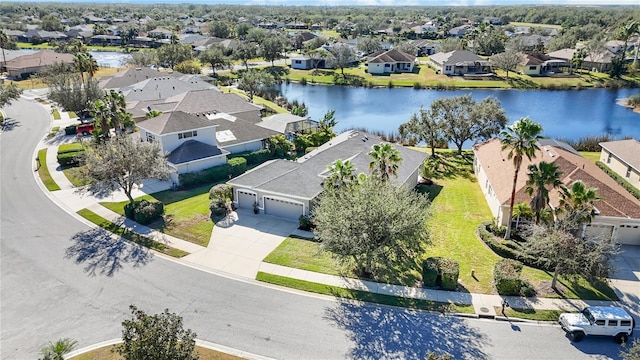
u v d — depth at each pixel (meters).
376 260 27.12
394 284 28.89
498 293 27.95
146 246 33.59
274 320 25.30
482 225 36.78
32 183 45.91
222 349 22.95
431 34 190.88
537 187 32.19
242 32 180.62
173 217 38.47
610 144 50.56
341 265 28.22
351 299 27.27
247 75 96.69
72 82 68.19
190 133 48.12
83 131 61.59
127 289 28.17
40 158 52.75
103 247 33.44
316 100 99.31
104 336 23.84
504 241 33.66
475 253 33.16
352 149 46.84
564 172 37.62
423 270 28.58
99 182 36.19
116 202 41.78
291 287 28.47
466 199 43.84
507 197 35.62
